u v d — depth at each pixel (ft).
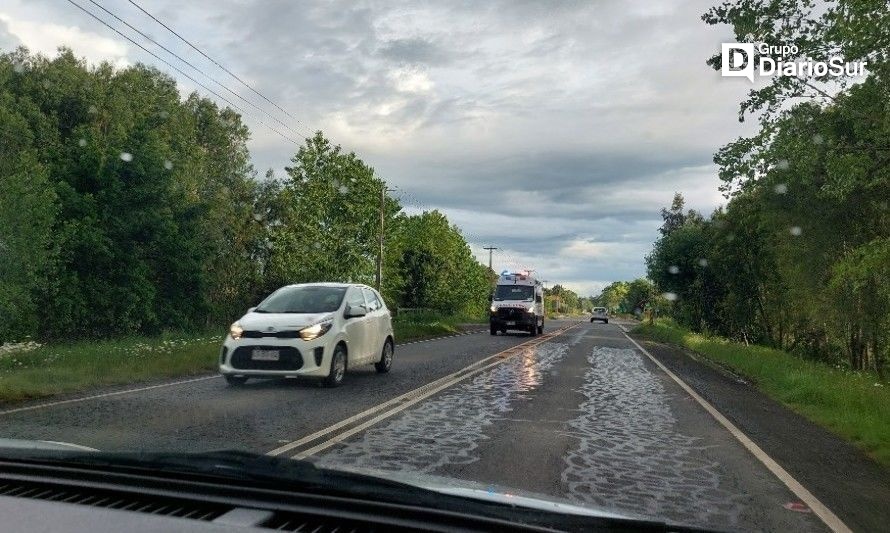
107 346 52.47
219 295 143.33
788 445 25.26
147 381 38.60
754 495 17.48
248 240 153.28
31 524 6.89
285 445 21.77
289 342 35.27
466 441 23.18
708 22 42.80
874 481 20.17
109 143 117.50
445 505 7.76
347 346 38.34
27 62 149.18
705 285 122.83
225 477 8.39
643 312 295.28
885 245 46.47
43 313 92.32
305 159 100.42
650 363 61.77
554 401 34.19
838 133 44.73
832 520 15.52
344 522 7.24
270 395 33.37
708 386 44.86
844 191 42.80
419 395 34.71
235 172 176.14
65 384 34.50
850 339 83.46
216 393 33.83
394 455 20.68
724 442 24.97
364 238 102.68
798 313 95.35
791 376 46.65
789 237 75.66
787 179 47.44
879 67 39.09
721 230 102.63
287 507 7.64
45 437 22.20
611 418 29.48
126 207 107.45
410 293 203.10
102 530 6.73
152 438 22.40
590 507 8.55
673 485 18.13
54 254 82.28
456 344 82.33
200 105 186.80
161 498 7.88
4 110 120.78
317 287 40.73
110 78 163.84
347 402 31.60
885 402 37.52
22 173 80.74
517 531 7.16
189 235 116.78
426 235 210.18
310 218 99.19
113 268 102.01
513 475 18.58
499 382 41.81
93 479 8.61
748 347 85.35
